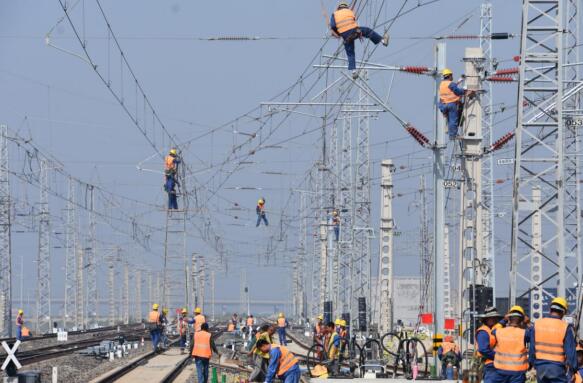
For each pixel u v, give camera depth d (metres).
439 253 76.62
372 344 110.06
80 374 97.81
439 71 76.25
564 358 43.44
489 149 82.12
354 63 69.56
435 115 77.12
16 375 62.78
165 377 88.31
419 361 109.75
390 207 157.25
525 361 44.91
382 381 68.44
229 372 100.56
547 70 70.31
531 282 71.31
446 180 81.75
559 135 64.62
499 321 48.75
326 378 71.38
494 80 85.12
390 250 157.00
